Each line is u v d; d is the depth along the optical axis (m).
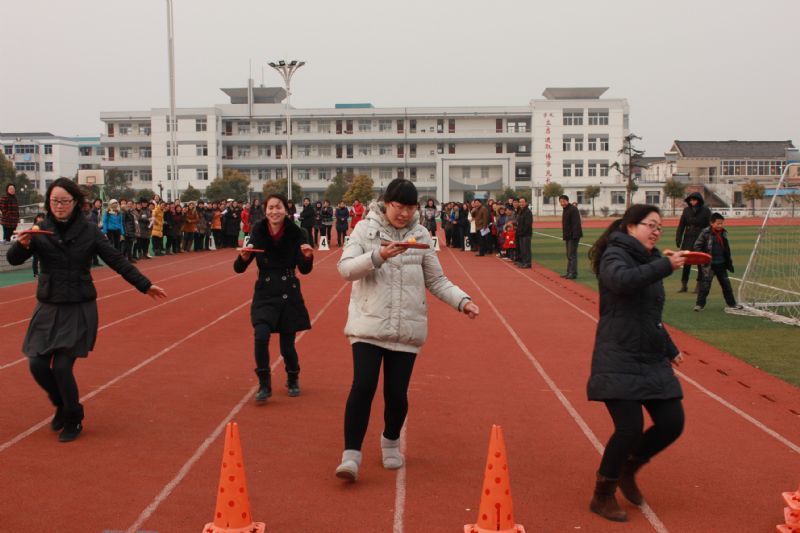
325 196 79.81
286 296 7.27
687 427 6.48
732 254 25.58
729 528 4.53
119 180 78.56
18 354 9.34
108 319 12.05
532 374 8.39
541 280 18.30
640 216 4.74
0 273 19.89
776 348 9.83
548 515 4.70
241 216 31.83
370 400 5.21
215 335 10.67
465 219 30.03
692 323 11.83
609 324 4.65
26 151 97.25
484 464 5.56
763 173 86.69
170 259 24.67
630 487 4.88
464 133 86.69
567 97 89.75
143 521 4.54
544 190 80.38
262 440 6.06
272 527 4.47
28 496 4.91
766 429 6.43
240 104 89.62
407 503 4.84
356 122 87.31
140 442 6.00
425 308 5.32
